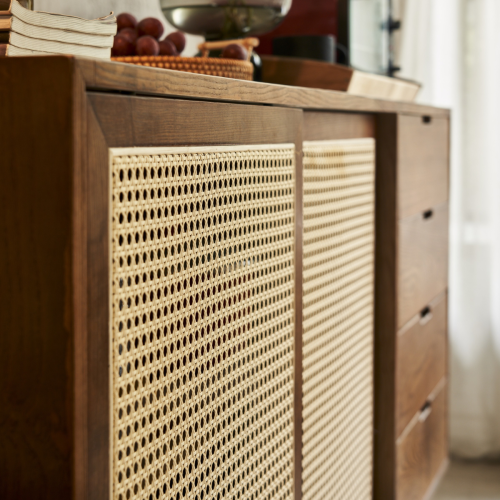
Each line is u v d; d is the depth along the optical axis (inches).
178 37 40.1
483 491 88.8
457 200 94.0
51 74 19.1
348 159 46.6
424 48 91.4
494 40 91.0
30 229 19.9
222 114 27.9
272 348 34.6
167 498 25.7
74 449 20.1
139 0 52.8
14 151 19.7
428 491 68.0
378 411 55.5
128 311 22.6
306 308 40.1
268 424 34.5
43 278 19.9
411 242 58.8
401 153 54.4
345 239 46.6
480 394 97.0
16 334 20.4
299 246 37.2
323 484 43.7
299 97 35.5
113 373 21.9
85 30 29.0
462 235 94.3
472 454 98.0
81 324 20.0
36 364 20.3
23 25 25.7
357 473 50.9
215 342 28.9
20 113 19.5
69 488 20.3
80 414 20.3
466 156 93.1
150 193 23.5
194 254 26.7
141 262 23.2
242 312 31.2
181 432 26.5
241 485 31.9
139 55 36.6
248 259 31.5
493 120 92.1
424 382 65.7
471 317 95.8
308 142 39.4
